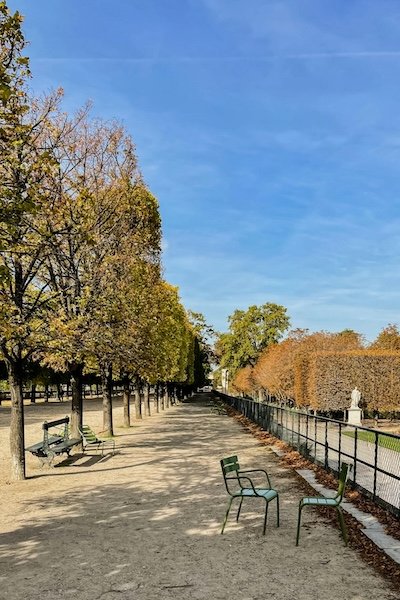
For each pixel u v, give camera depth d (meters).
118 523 9.48
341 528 8.02
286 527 9.04
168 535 8.64
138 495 11.97
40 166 11.16
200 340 112.62
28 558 7.56
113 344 17.95
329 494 11.50
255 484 13.17
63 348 15.01
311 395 35.16
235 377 79.06
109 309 17.34
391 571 6.73
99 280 17.97
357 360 34.53
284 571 6.84
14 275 14.16
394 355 34.59
